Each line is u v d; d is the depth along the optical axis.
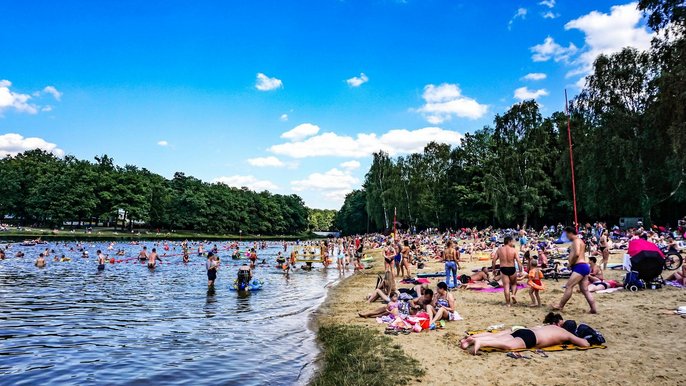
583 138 44.31
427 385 6.21
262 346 9.55
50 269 28.12
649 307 10.28
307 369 7.84
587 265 10.14
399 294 14.29
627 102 41.34
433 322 9.88
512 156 57.47
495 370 6.62
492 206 65.38
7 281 21.59
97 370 7.88
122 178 91.19
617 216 52.28
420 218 83.88
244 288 18.97
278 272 28.55
